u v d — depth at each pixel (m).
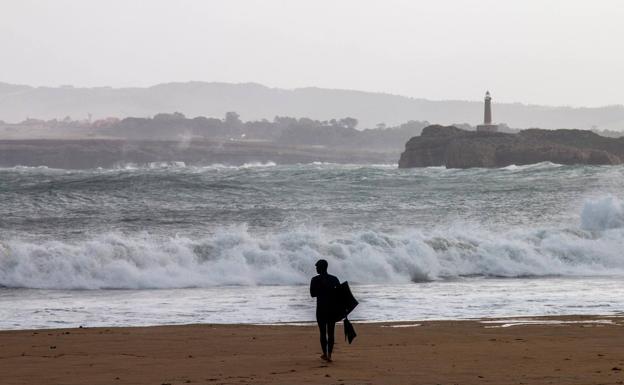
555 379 26.31
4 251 66.94
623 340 37.66
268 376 27.66
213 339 38.81
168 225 107.00
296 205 135.00
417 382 26.08
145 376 27.88
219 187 159.25
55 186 156.75
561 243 82.31
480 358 31.70
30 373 28.66
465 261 76.19
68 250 68.38
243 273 68.75
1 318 48.03
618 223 100.56
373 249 74.19
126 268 66.38
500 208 130.75
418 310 51.12
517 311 50.69
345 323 30.95
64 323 46.22
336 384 25.88
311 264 70.75
